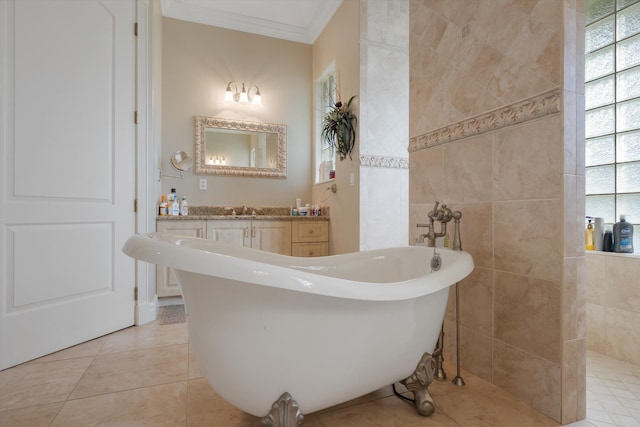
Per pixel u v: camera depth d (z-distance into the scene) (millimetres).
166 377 1572
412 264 1678
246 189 3566
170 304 2840
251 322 985
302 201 3756
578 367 1276
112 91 2154
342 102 3094
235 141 3539
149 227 2416
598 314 1925
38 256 1767
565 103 1245
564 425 1241
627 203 2025
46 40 1801
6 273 1639
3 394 1417
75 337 1935
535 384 1347
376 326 1126
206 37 3445
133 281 2295
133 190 2301
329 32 3395
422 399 1292
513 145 1438
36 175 1761
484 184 1579
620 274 1835
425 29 1952
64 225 1887
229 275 861
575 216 1273
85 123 1989
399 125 2939
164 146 3281
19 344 1685
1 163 1625
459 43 1709
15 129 1679
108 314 2123
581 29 1282
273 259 1573
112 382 1523
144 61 2381
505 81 1464
